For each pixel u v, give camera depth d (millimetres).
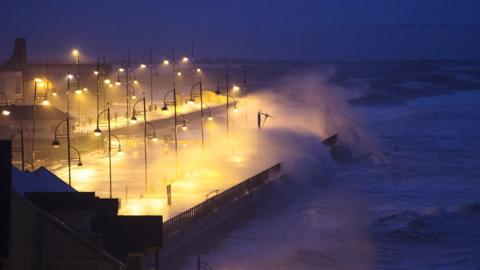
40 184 47219
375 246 79500
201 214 76312
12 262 30422
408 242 81438
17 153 106438
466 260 74875
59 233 33344
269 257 74750
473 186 115188
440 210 93812
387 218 90500
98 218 38469
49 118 115688
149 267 46281
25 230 31953
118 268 35031
